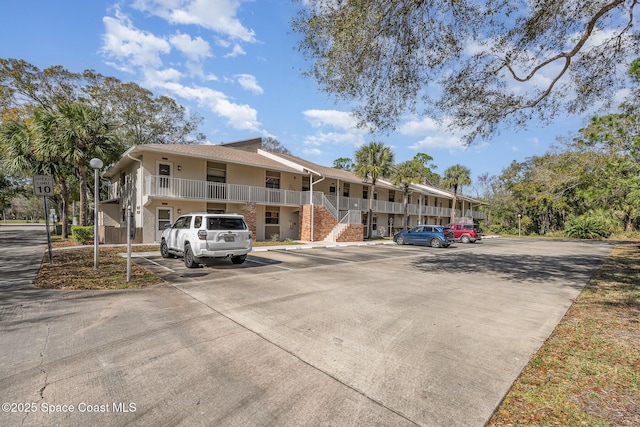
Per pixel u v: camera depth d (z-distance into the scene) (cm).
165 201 1733
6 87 2189
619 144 1456
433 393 303
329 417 263
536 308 616
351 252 1633
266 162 2117
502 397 297
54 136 1596
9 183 2719
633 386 315
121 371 336
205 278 841
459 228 2714
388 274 988
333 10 662
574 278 962
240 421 256
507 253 1759
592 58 725
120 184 2236
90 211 3141
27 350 382
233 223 1015
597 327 498
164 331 455
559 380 329
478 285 845
